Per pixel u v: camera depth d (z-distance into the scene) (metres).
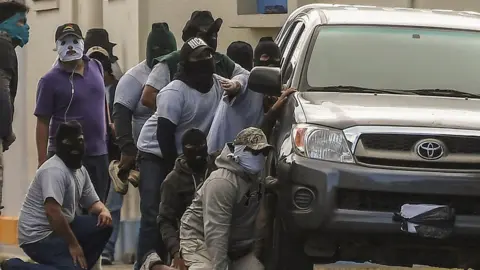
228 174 19.70
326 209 19.53
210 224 19.59
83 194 21.67
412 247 20.06
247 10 38.28
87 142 23.84
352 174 19.50
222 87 22.00
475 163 19.73
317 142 19.89
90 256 21.62
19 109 47.19
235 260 20.22
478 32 23.94
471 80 22.52
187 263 20.02
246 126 22.30
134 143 25.69
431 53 23.05
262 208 20.11
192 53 22.52
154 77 24.53
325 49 22.89
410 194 19.59
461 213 19.77
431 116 20.22
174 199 21.12
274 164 21.02
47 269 20.78
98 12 41.56
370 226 19.44
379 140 19.77
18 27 23.44
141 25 38.06
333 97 21.58
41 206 21.00
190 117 22.73
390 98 21.61
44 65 45.69
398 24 23.84
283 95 21.86
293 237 20.27
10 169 47.34
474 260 20.34
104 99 24.34
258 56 24.16
